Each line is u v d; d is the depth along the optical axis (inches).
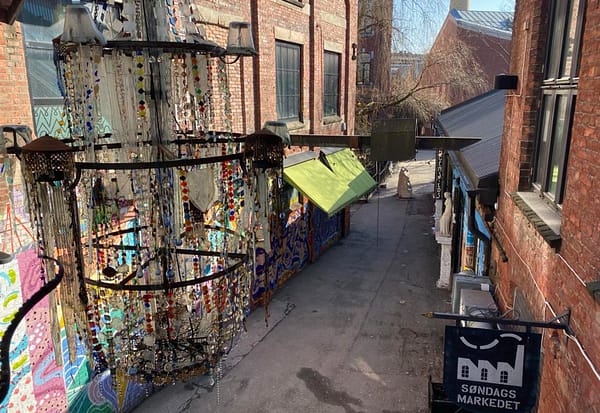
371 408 273.0
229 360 324.2
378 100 945.5
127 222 229.8
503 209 250.7
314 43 475.8
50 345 217.6
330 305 412.8
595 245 121.3
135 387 273.0
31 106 202.2
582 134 134.2
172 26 126.3
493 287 267.7
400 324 375.9
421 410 270.4
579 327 131.6
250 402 280.4
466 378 162.6
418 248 572.1
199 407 276.4
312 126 493.4
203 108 139.5
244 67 355.3
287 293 439.5
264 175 138.2
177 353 138.4
